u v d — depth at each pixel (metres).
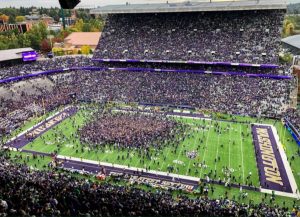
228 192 43.78
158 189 44.19
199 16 102.31
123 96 85.94
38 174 40.72
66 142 60.53
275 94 78.56
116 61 99.19
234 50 89.81
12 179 31.41
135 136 61.38
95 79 94.25
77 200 24.84
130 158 53.84
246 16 97.44
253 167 50.72
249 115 74.25
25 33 141.38
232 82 84.69
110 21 109.88
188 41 96.44
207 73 89.81
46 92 87.06
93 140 60.38
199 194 43.06
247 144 59.31
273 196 42.59
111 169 50.31
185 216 28.06
